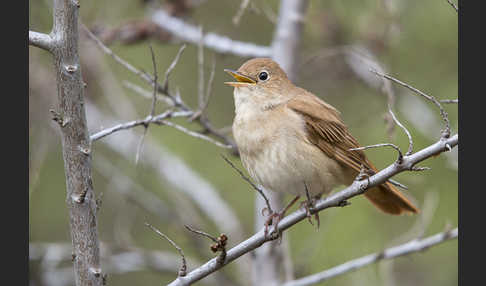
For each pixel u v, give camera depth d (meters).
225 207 12.22
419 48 12.94
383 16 12.31
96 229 6.62
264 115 8.62
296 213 7.18
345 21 13.15
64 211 13.45
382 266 10.61
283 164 8.36
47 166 13.45
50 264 11.69
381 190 8.78
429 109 12.52
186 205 12.02
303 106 8.64
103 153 14.31
